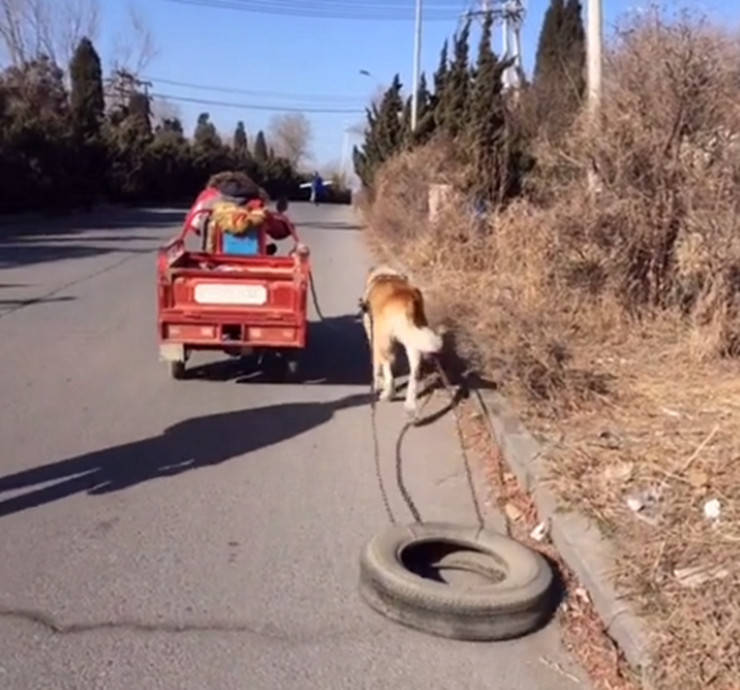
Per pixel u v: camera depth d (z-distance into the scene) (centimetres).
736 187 559
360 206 2666
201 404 514
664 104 594
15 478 388
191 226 660
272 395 538
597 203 633
